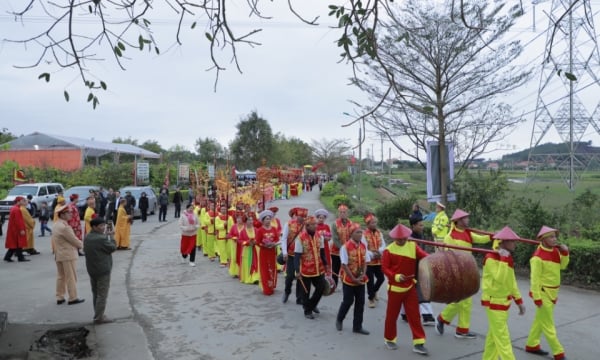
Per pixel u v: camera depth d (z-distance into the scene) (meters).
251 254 10.51
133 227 21.92
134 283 10.47
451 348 6.34
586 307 8.09
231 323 7.57
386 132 16.38
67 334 7.02
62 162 38.09
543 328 5.85
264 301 8.96
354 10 3.80
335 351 6.28
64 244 8.58
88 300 8.91
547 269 5.87
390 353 6.18
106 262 7.58
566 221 11.13
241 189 22.28
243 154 54.75
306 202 38.44
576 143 26.73
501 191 12.91
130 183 33.91
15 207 13.00
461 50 13.34
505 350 5.37
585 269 9.47
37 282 10.38
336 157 75.62
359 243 7.04
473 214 12.81
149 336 6.96
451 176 13.69
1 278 10.77
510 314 7.82
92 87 4.08
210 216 13.92
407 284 6.18
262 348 6.43
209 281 10.74
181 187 39.72
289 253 8.77
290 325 7.45
